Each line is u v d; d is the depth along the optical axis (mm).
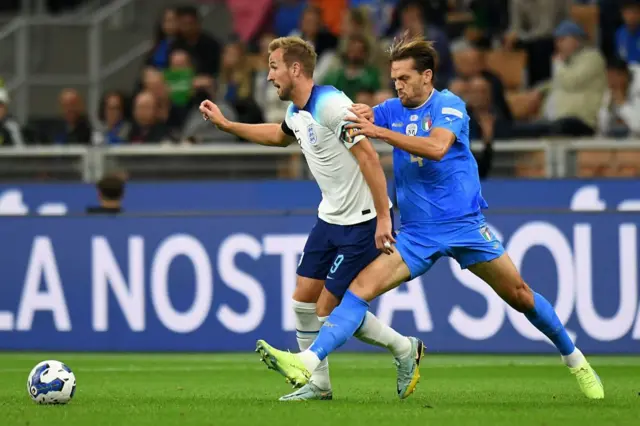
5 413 22266
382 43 52281
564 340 25141
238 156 45188
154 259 39188
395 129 24141
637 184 41906
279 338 38531
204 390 28547
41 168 46219
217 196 44500
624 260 36969
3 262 40062
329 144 23750
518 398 25891
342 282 24234
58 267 39750
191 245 39000
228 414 21922
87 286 39594
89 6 71312
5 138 49719
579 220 37125
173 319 39094
